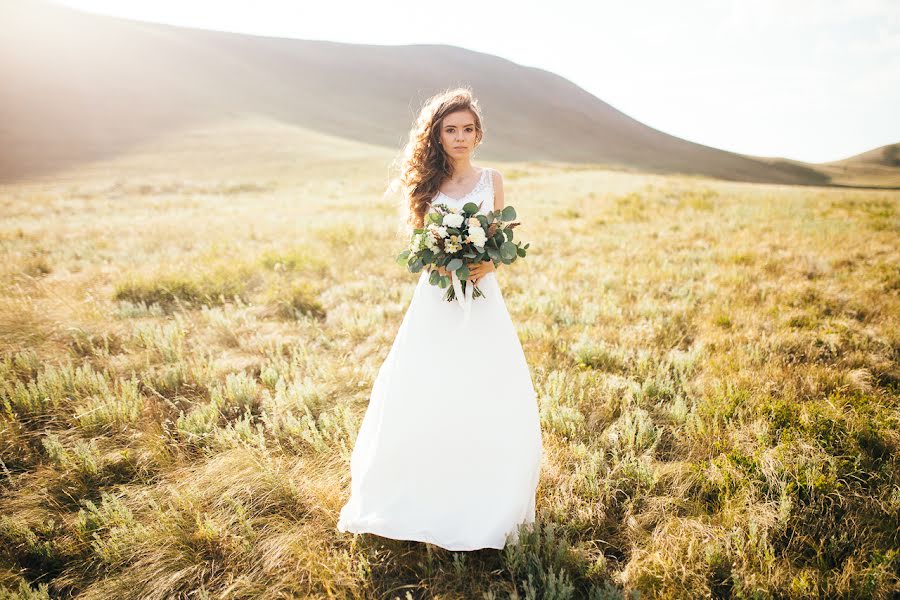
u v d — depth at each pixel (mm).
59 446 3229
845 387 3920
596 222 12070
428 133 2812
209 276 7035
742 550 2451
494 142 68375
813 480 2781
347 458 3262
